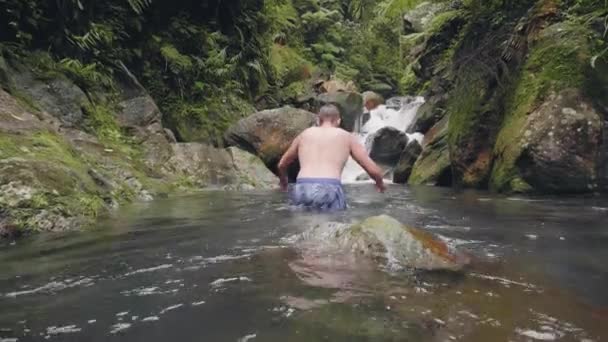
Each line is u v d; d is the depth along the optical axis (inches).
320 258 71.8
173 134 284.8
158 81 298.4
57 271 67.5
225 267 67.7
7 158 120.5
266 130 301.9
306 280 60.2
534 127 176.9
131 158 211.2
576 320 47.0
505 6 223.9
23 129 152.7
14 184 109.0
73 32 235.1
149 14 301.9
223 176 243.8
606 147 167.5
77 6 230.7
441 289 56.7
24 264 72.0
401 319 46.7
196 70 325.7
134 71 289.7
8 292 57.5
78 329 45.3
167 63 305.3
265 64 428.5
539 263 70.4
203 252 78.3
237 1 364.8
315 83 506.3
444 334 43.0
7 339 43.0
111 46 256.4
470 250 79.6
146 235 95.7
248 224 107.4
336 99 426.3
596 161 167.6
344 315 47.7
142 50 294.8
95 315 49.1
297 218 114.6
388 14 289.7
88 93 228.5
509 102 200.7
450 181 248.7
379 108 478.9
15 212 101.3
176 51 303.9
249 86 403.5
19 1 207.3
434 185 248.7
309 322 45.9
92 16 244.7
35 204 106.7
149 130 245.8
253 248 80.2
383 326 44.8
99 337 43.4
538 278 62.2
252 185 244.2
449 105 297.1
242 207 143.6
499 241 87.7
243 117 347.3
